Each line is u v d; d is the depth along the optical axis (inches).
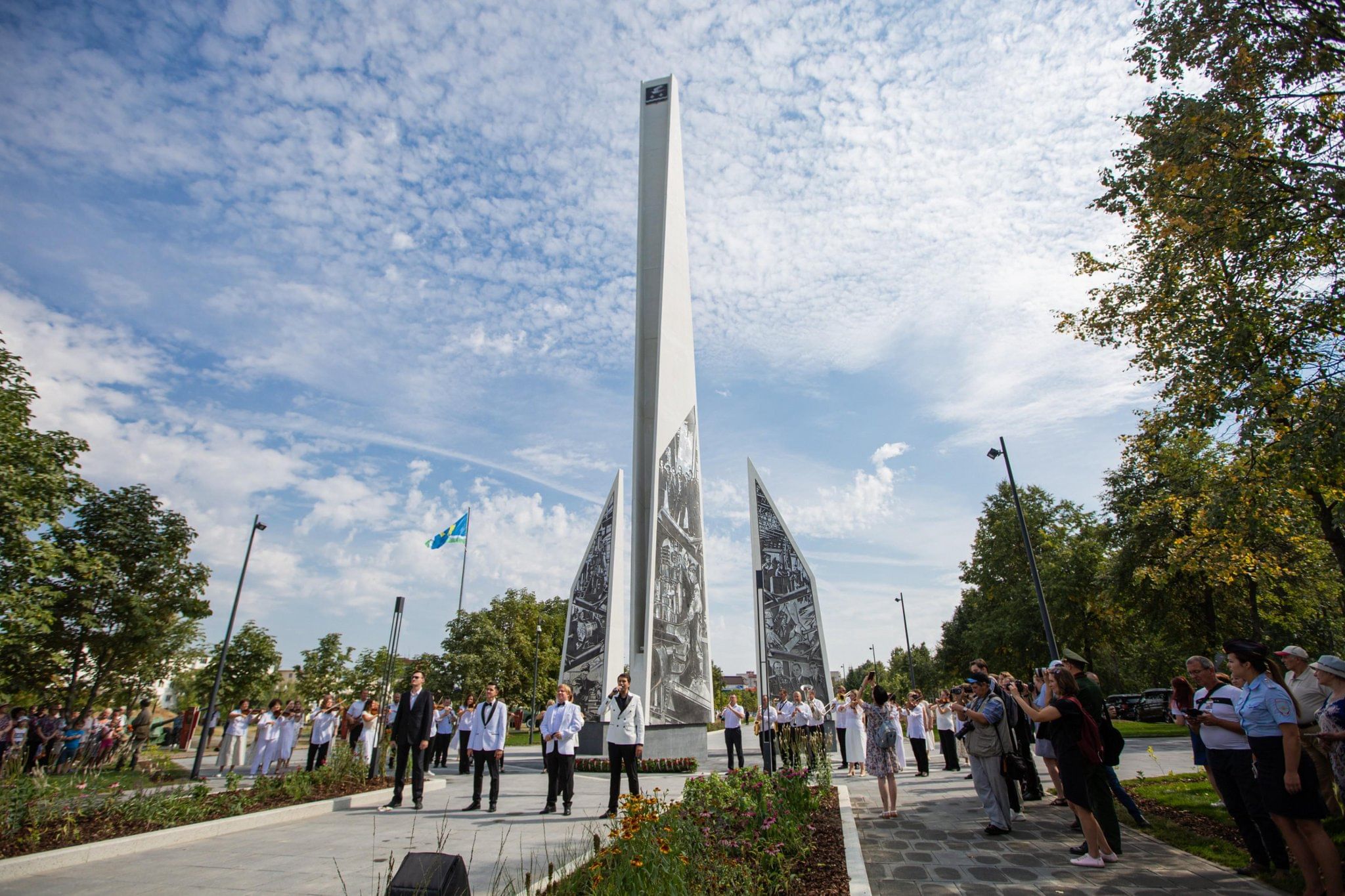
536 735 2085.4
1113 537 1258.0
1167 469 1030.4
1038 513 1745.8
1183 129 469.7
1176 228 505.7
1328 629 1131.9
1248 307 516.4
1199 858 313.9
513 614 2372.0
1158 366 575.2
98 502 1190.3
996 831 369.4
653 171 1162.6
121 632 1155.3
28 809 381.4
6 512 901.8
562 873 270.2
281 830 434.3
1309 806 243.1
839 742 912.3
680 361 1099.3
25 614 901.8
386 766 740.0
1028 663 1672.0
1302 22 445.7
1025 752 480.1
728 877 255.3
